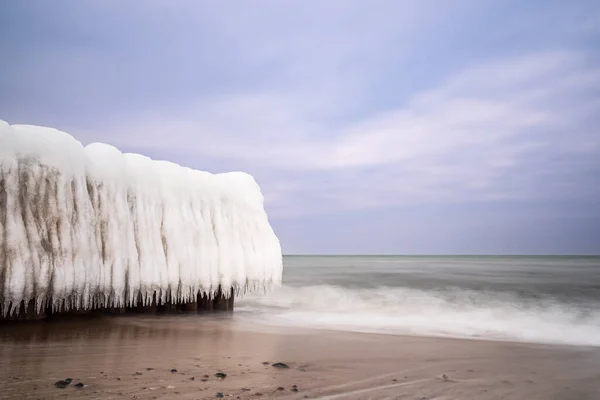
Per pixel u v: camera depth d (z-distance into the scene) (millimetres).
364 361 5629
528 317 10539
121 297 7551
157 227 8430
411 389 4410
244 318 9625
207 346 6230
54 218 6906
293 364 5309
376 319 10109
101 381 4180
